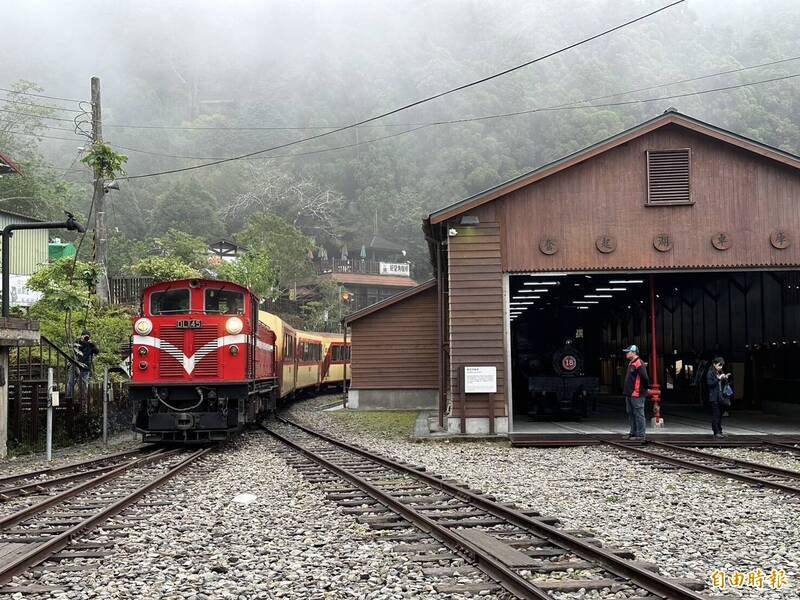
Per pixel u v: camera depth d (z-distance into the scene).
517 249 17.69
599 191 17.67
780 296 22.66
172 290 16.31
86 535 7.55
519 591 5.45
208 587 5.84
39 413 16.33
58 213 52.28
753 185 17.47
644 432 16.11
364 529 7.74
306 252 55.47
